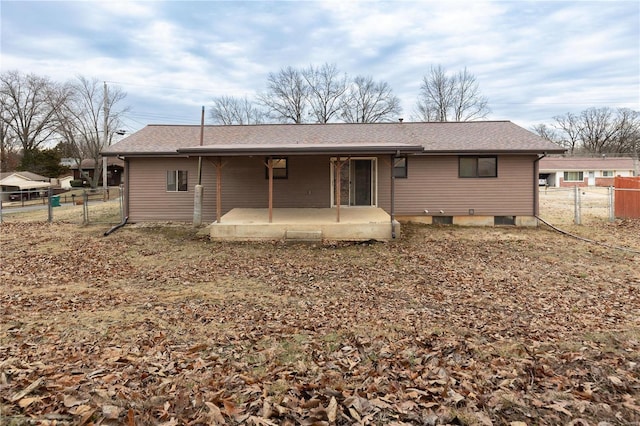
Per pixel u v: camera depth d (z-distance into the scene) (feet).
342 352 13.52
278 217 39.86
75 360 12.60
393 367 12.10
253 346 14.15
